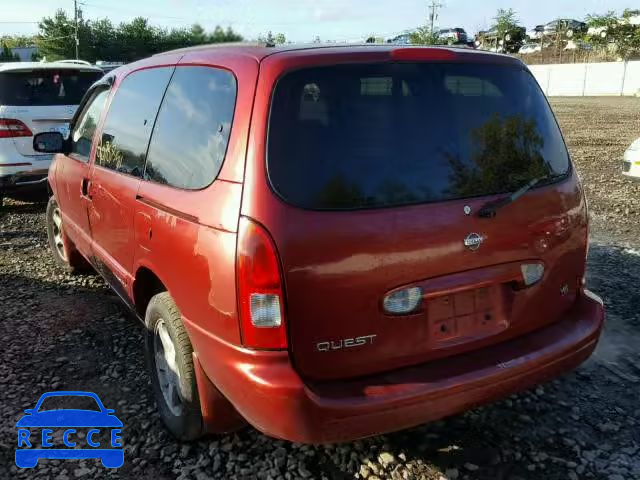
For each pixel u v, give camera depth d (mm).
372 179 2400
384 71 2529
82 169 4176
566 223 2873
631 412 3297
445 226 2482
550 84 42656
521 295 2742
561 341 2781
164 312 2922
